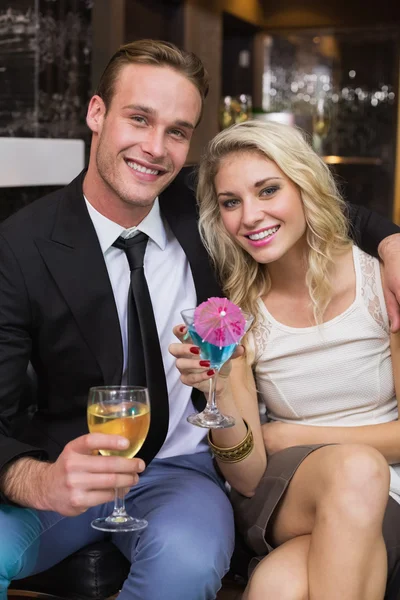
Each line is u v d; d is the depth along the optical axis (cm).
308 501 174
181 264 202
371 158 383
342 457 167
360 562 159
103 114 194
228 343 161
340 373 197
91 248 188
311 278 195
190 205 211
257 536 184
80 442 148
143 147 186
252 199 189
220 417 169
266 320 201
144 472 194
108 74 192
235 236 195
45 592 187
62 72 315
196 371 168
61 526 181
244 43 394
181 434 199
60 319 185
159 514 176
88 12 322
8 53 307
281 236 190
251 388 198
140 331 189
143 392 147
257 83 395
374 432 190
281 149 187
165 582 166
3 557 169
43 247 186
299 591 163
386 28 371
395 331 189
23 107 307
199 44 378
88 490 149
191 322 162
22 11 303
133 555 176
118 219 193
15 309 183
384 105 378
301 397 199
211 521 175
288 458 184
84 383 190
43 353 189
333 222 194
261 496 186
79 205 192
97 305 186
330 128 388
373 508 161
